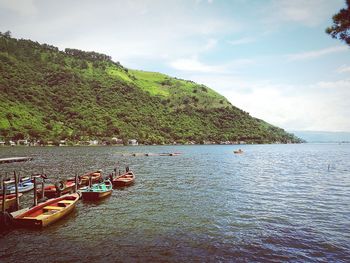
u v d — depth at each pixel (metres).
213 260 19.84
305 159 111.12
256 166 82.75
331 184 50.38
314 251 21.39
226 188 45.94
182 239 23.56
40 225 25.58
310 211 32.09
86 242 22.84
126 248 21.72
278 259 20.06
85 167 75.88
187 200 37.25
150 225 27.00
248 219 29.02
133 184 49.38
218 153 147.12
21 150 144.88
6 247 21.91
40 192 37.44
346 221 28.50
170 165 83.75
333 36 16.69
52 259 19.97
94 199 36.81
